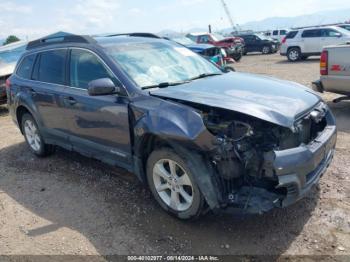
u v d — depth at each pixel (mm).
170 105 3514
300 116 3455
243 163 3229
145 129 3572
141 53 4488
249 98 3523
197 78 4406
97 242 3512
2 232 3832
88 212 4066
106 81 3809
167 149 3531
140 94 3795
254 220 3658
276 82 4219
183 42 15375
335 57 6805
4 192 4793
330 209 3748
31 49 5723
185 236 3488
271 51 27469
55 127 5121
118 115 3953
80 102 4441
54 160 5754
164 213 3895
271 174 3123
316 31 19391
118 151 4156
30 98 5422
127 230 3652
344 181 4312
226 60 14234
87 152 4727
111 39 4723
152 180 3828
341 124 6496
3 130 8094
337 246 3189
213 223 3656
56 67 5004
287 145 3311
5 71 9883
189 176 3381
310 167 3264
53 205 4312
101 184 4727
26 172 5391
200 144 3205
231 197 3250
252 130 3227
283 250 3195
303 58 20688
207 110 3426
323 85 7129
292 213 3729
